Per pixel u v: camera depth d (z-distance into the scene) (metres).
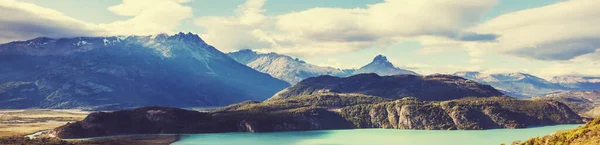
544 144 173.38
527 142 183.75
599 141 148.00
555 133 178.00
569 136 165.50
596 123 169.50
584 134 160.38
